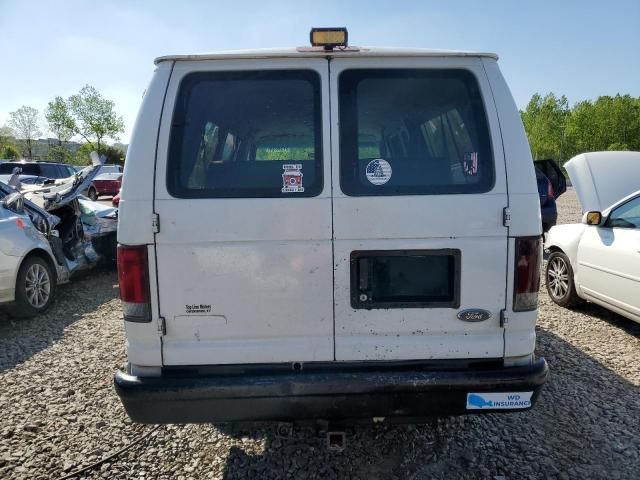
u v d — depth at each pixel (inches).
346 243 100.0
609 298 209.8
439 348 101.9
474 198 100.2
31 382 166.1
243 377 98.9
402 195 100.1
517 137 102.3
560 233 247.1
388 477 116.3
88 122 2262.6
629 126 2807.6
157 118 100.8
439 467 119.6
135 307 99.3
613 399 151.1
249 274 99.7
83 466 121.5
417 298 101.9
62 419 142.9
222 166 101.4
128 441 132.2
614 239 209.5
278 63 102.7
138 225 98.3
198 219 98.5
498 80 104.0
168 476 117.7
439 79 104.0
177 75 102.3
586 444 128.3
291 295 100.4
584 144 2906.0
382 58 103.0
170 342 100.4
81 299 269.4
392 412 100.0
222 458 124.3
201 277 99.3
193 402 98.2
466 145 103.4
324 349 101.7
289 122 103.0
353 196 100.0
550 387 158.7
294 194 100.1
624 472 117.3
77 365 179.9
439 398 99.6
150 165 99.3
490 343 102.0
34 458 124.6
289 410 99.3
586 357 182.2
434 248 100.3
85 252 295.3
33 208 253.0
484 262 100.8
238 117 104.0
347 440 130.1
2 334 213.8
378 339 102.0
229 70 102.5
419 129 103.3
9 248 218.8
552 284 252.4
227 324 100.4
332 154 101.0
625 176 241.1
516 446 127.7
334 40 101.7
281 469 119.4
